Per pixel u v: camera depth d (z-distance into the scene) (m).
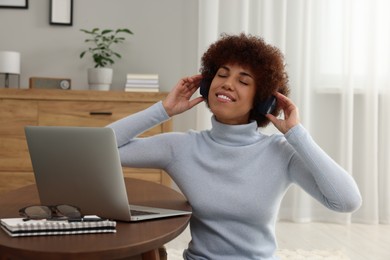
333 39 4.25
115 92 3.69
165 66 4.32
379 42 4.21
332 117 4.32
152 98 3.71
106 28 4.29
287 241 3.52
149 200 1.58
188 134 1.58
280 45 4.16
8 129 3.67
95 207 1.27
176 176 1.55
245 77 1.47
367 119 4.18
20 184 3.70
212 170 1.50
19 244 0.98
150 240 1.04
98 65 4.21
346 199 1.39
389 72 4.20
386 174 4.23
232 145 1.50
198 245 1.52
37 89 3.67
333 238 3.65
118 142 1.57
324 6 4.23
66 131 1.23
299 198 4.17
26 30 4.23
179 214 1.32
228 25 4.20
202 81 1.61
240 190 1.46
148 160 1.57
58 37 4.25
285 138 1.45
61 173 1.28
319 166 1.39
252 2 4.23
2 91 3.66
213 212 1.48
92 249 0.96
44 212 1.15
